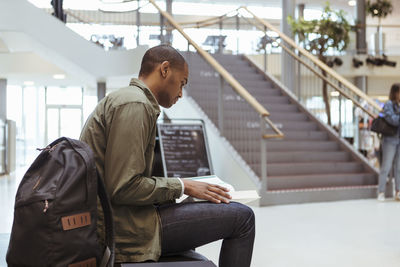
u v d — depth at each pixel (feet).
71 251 4.03
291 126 24.76
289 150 22.63
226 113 22.58
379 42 46.39
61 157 4.29
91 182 4.21
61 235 4.00
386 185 19.66
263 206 17.28
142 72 5.31
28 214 4.01
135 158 4.51
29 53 37.35
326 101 32.42
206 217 4.95
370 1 50.34
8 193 21.24
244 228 5.16
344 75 45.42
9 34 28.37
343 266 9.00
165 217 4.85
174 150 14.56
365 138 25.39
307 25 35.73
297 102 26.99
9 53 37.22
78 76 33.71
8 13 27.78
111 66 30.12
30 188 4.14
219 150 20.40
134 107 4.63
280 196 17.66
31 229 3.99
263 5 57.31
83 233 4.12
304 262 9.32
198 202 5.17
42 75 38.73
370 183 20.83
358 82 46.37
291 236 11.82
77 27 31.45
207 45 38.91
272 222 13.83
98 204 4.75
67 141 4.42
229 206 5.13
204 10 57.00
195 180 5.66
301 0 51.55
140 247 4.67
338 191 18.85
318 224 13.47
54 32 28.91
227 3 56.70
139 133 4.57
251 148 20.70
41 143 59.41
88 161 4.24
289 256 9.79
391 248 10.48
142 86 4.99
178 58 5.30
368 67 45.37
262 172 17.40
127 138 4.51
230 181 19.43
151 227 4.72
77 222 4.09
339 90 22.44
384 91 47.50
